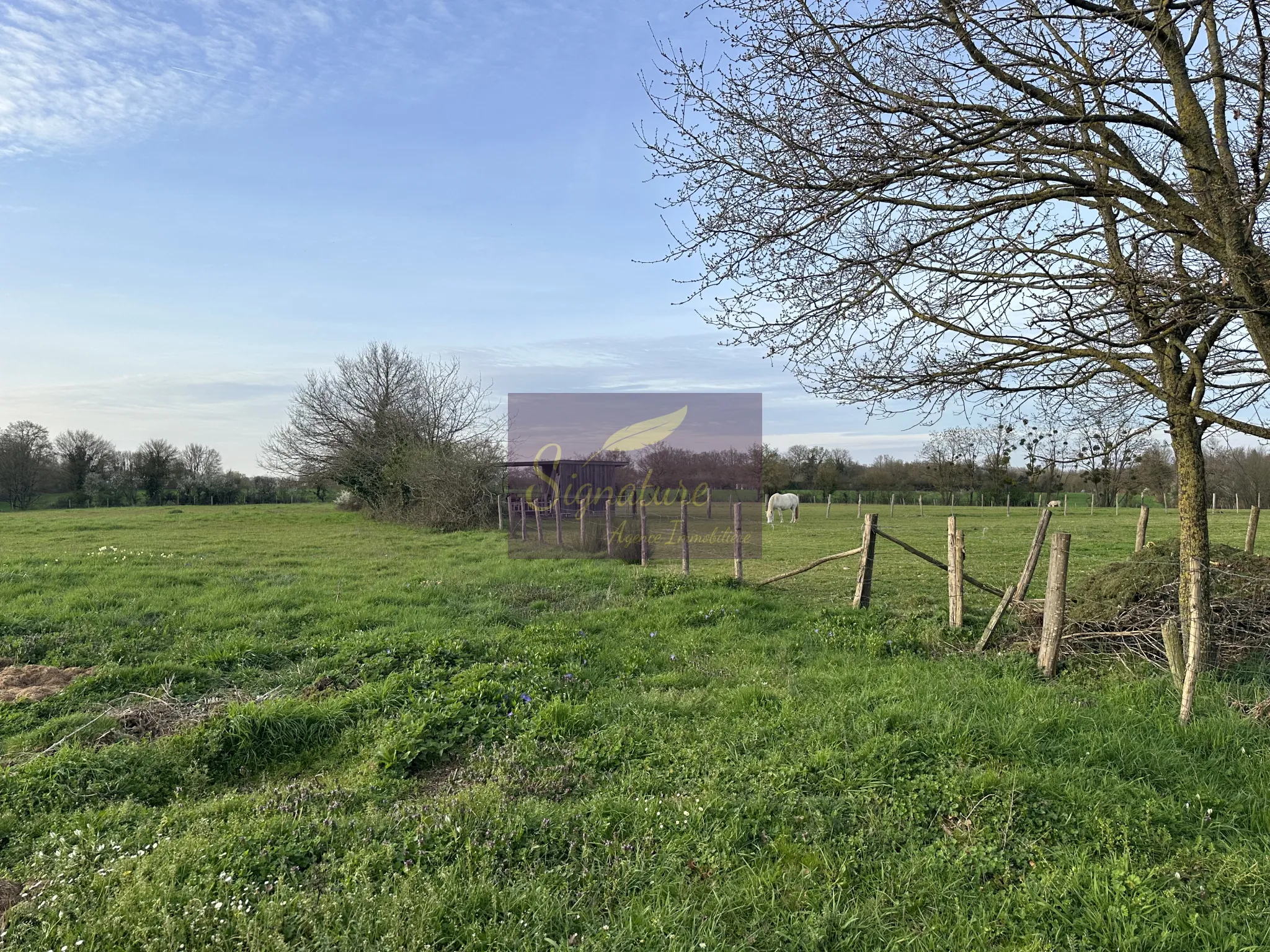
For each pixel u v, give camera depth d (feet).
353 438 105.19
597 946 9.76
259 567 45.19
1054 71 15.19
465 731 17.56
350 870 11.63
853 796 13.56
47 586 35.68
